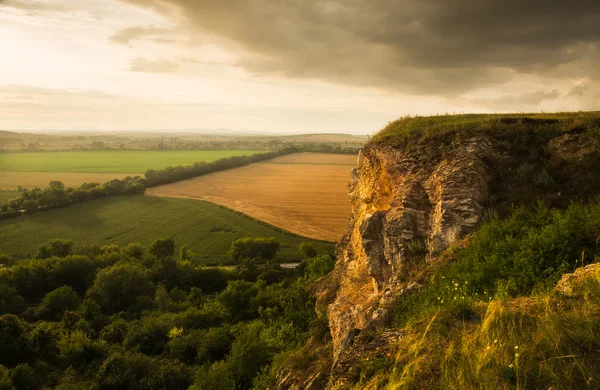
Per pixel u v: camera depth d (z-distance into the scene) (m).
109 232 83.75
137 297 51.38
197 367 31.30
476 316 7.81
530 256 10.10
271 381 18.00
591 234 9.91
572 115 17.38
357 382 7.04
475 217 13.41
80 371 33.84
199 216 93.62
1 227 83.56
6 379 29.25
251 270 62.31
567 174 13.68
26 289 55.47
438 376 6.31
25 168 165.88
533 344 6.20
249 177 139.12
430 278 12.00
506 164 15.02
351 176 25.81
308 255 68.69
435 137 16.94
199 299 53.56
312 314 28.81
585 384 5.23
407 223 14.90
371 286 17.00
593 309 6.70
